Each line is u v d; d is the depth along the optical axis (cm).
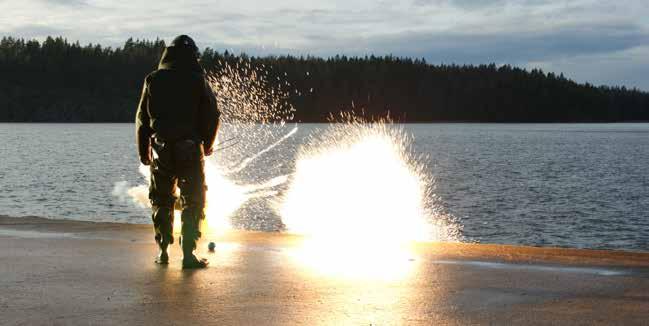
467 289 574
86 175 4881
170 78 709
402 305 525
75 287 580
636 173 5488
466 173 5362
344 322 481
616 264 671
